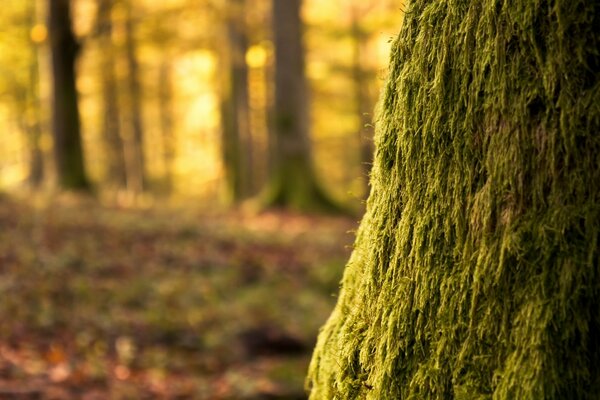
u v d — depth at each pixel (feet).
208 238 38.27
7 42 69.72
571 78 3.51
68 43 52.11
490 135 3.81
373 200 4.90
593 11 3.47
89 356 20.58
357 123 75.36
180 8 56.80
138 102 86.38
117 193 77.92
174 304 27.09
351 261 5.21
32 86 83.10
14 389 16.67
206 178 132.87
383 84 4.86
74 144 52.34
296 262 35.60
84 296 25.66
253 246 38.06
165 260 32.53
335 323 5.36
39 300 24.12
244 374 21.27
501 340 3.74
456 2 3.97
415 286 4.24
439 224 4.09
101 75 76.59
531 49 3.63
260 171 107.45
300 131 56.44
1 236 30.35
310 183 55.77
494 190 3.78
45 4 51.80
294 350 24.23
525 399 3.58
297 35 56.70
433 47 4.12
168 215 43.96
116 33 59.36
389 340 4.36
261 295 29.66
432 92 4.11
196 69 112.27
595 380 3.49
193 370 21.47
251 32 71.31
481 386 3.82
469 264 3.91
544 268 3.57
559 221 3.54
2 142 120.67
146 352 22.25
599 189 3.48
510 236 3.68
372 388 4.51
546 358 3.53
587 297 3.48
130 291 27.22
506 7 3.68
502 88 3.73
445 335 4.02
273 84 57.36
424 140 4.17
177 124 130.11
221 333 24.75
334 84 95.91
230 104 75.56
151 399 18.30
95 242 32.71
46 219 35.35
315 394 5.46
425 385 4.12
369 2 71.15
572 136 3.51
